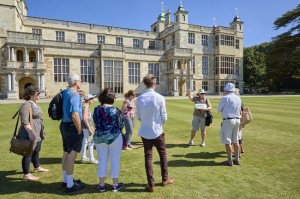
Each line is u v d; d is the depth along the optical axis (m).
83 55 36.81
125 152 7.16
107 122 4.56
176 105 21.25
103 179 4.52
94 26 44.94
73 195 4.37
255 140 8.25
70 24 42.97
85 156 6.48
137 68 41.53
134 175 5.29
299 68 48.38
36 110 5.44
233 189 4.48
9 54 31.17
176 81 42.28
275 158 6.29
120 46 38.75
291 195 4.20
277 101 24.78
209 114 7.62
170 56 42.62
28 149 4.86
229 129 5.83
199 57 47.47
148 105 4.62
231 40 49.38
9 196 4.31
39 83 32.69
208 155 6.77
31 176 5.13
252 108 17.95
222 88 48.75
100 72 37.78
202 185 4.69
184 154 6.87
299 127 10.41
